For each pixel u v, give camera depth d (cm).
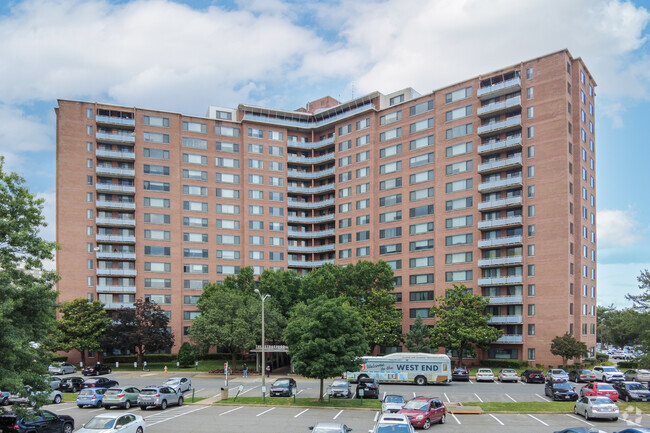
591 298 8294
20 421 2892
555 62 8069
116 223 9700
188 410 4162
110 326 8419
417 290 9350
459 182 8975
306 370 4366
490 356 8112
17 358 2406
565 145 7831
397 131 10062
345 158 10825
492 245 8294
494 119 8731
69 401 4691
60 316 8975
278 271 8788
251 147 11031
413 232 9550
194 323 7506
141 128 10200
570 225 7769
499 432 3212
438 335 7500
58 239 9362
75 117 9750
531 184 8088
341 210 10756
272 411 4081
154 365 8788
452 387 5669
